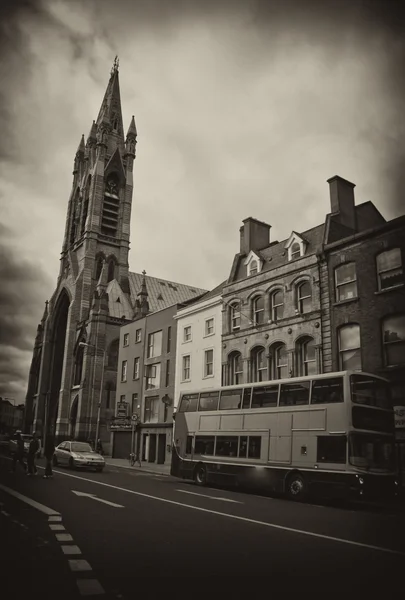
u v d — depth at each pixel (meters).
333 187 29.50
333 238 27.75
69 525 10.29
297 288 28.83
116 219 82.50
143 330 46.84
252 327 31.06
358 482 16.05
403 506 17.22
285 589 6.30
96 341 65.00
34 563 7.16
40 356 83.12
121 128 89.56
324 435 17.50
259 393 20.88
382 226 24.39
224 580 6.62
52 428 76.50
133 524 10.67
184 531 10.05
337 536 10.09
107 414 62.94
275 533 10.20
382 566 7.60
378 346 23.69
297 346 28.03
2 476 21.70
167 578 6.64
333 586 6.47
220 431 22.20
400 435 20.38
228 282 34.56
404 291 23.14
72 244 84.81
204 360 35.38
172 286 84.06
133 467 35.31
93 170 83.81
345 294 26.02
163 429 39.75
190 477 23.20
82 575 6.63
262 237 35.19
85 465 27.22
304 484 17.75
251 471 19.94
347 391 17.20
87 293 75.31
